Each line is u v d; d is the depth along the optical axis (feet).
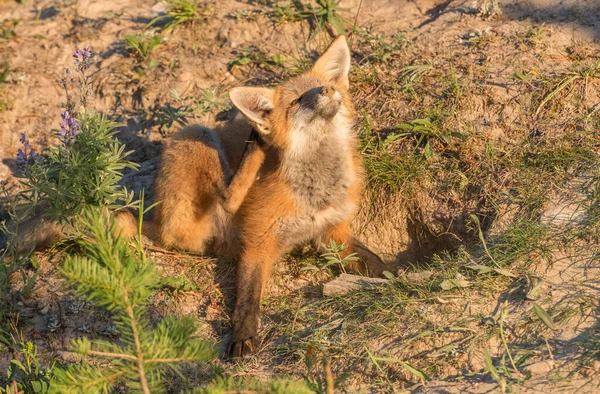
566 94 37.11
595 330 25.09
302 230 34.09
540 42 40.70
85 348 18.12
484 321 26.96
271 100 32.37
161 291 32.63
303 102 31.65
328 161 33.09
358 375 26.37
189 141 35.24
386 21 46.39
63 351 29.94
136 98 44.24
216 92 43.24
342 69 34.30
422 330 27.32
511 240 30.68
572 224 30.66
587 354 23.98
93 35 48.85
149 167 41.24
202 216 35.09
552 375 23.59
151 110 43.47
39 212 35.81
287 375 27.53
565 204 31.89
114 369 19.63
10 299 32.40
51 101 44.91
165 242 35.76
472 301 28.09
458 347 26.16
